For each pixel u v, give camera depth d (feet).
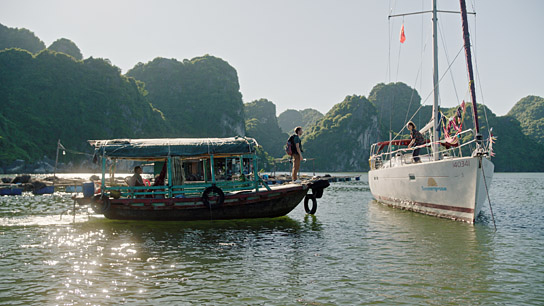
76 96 579.89
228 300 22.29
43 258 31.89
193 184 51.60
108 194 51.11
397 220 52.95
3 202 86.63
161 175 54.75
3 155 431.84
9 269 28.50
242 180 53.52
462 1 49.93
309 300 22.24
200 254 33.32
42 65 586.04
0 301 22.03
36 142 507.71
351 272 27.63
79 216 58.65
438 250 34.40
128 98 622.54
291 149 51.31
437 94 63.36
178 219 51.26
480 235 41.34
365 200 91.56
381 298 22.49
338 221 53.06
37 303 21.77
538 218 55.88
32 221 53.11
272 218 54.29
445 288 24.18
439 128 61.46
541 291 23.63
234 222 51.29
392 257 31.94
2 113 517.55
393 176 65.36
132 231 44.91
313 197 56.29
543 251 33.88
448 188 49.62
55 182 149.59
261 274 27.30
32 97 549.54
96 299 22.43
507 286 24.56
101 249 35.29
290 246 36.50
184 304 21.71
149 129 648.38
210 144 51.42
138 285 24.93
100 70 624.18
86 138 552.00
